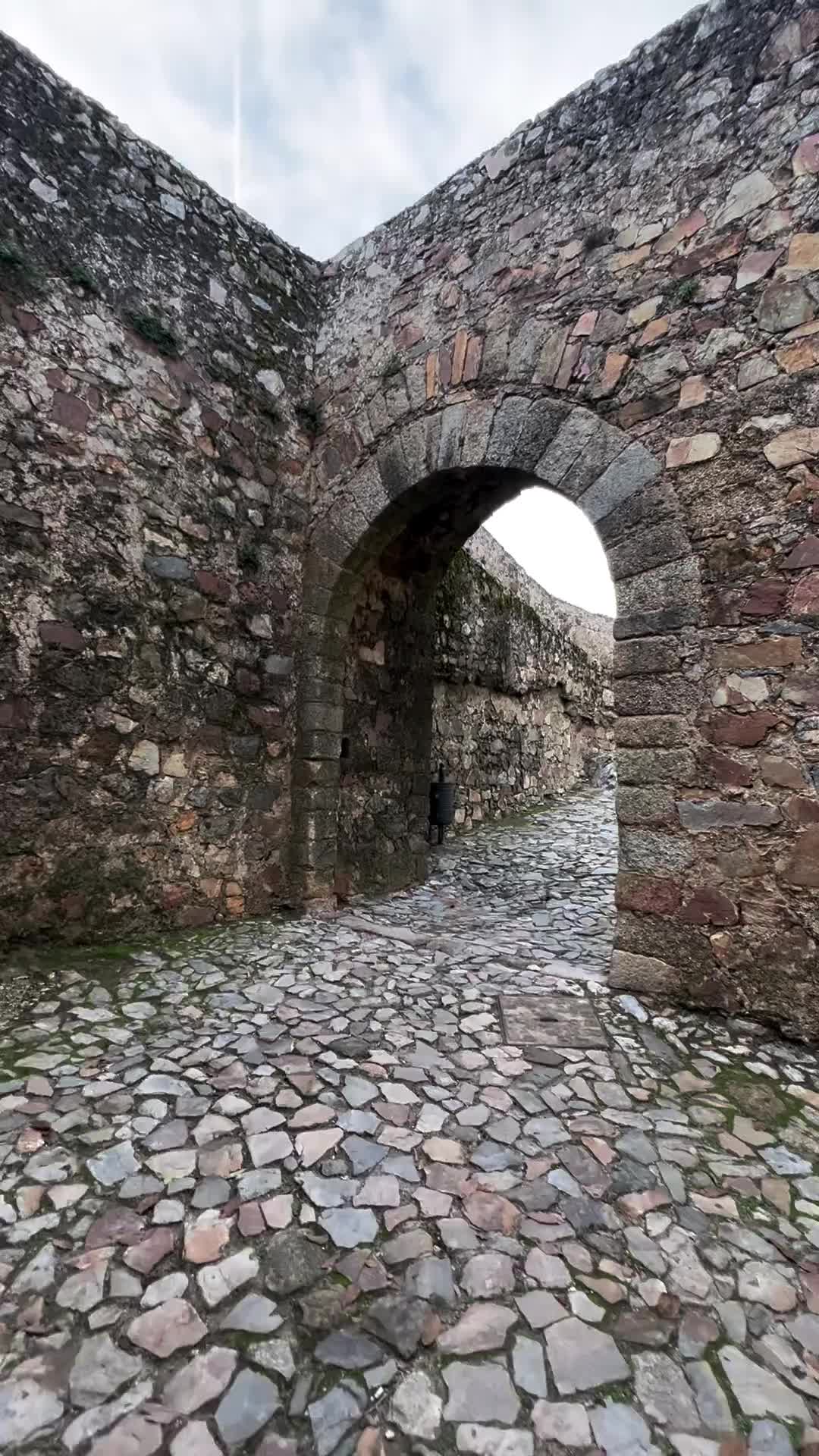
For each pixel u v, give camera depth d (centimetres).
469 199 386
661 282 308
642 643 301
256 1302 138
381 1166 181
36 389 318
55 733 321
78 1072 224
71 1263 146
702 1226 164
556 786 1000
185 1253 150
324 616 433
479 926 412
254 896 410
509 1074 232
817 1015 257
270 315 432
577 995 298
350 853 462
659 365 305
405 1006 286
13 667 307
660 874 292
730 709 280
